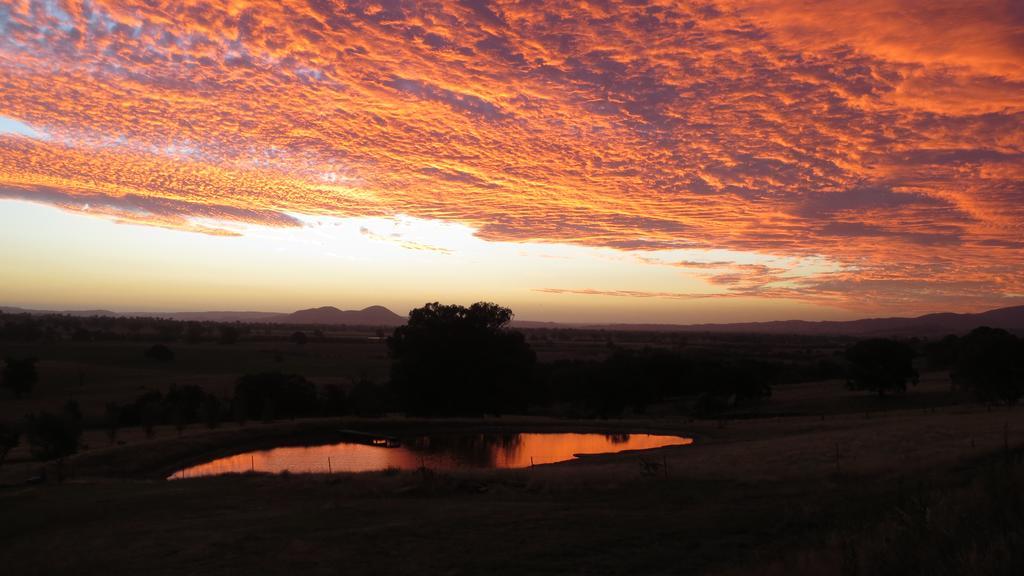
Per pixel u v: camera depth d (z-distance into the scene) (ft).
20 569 42.75
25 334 472.03
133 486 79.10
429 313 252.83
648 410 307.17
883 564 27.99
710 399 275.39
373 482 73.82
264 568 40.47
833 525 43.98
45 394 278.46
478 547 44.04
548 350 587.27
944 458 69.82
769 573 31.19
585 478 73.46
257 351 459.32
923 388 295.28
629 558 40.57
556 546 43.62
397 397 254.88
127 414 215.31
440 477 73.72
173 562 42.55
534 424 195.52
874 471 67.05
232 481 80.69
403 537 47.21
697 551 41.42
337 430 184.14
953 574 24.82
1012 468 41.37
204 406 209.46
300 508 61.21
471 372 241.35
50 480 91.35
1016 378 202.49
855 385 281.74
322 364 404.77
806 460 88.48
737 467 82.43
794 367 397.39
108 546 47.57
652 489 66.44
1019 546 24.84
